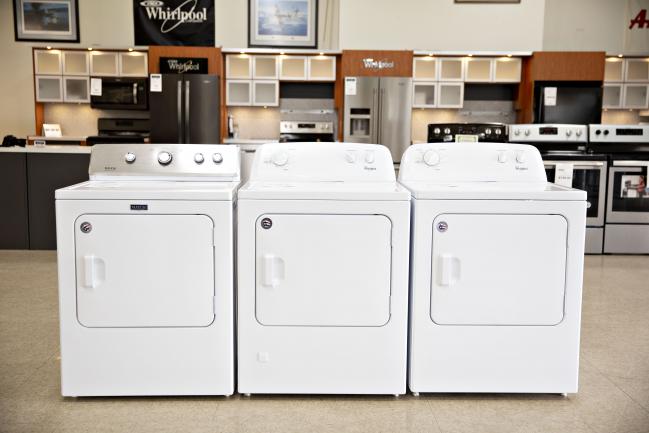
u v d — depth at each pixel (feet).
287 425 7.38
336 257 7.94
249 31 25.95
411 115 24.16
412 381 8.18
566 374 8.21
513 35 25.84
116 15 25.80
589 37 25.85
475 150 9.70
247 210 7.84
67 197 7.73
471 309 8.09
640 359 9.79
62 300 7.86
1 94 25.90
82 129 26.20
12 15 25.73
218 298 7.93
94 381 7.98
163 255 7.86
